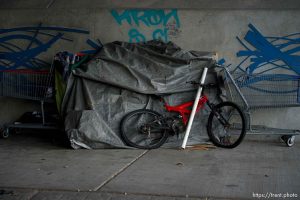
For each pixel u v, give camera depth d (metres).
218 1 6.14
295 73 6.00
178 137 5.82
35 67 6.56
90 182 4.16
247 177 4.32
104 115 5.75
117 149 5.61
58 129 6.07
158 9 6.20
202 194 3.81
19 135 6.63
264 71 6.06
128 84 5.73
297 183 4.12
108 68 5.79
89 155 5.28
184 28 6.18
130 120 5.79
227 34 6.09
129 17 6.29
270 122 6.13
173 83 5.76
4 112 6.68
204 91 5.95
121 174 4.43
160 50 5.94
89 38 6.39
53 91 6.13
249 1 6.08
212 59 5.80
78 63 6.00
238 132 5.96
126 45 6.04
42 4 6.52
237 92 5.96
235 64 6.10
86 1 6.41
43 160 5.04
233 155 5.28
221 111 5.84
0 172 4.52
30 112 6.52
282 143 6.04
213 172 4.51
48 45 6.51
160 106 5.85
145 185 4.07
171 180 4.22
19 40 6.57
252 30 6.04
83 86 5.82
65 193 3.87
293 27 5.97
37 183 4.13
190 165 4.79
